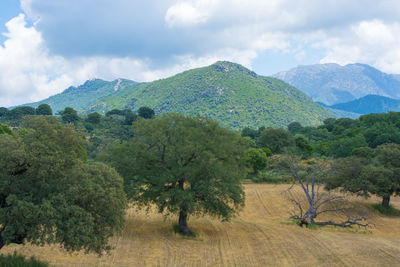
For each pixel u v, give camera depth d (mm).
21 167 13516
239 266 17844
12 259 13992
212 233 25812
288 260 19031
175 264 17594
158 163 25750
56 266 15656
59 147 14125
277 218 35375
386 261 18734
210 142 24547
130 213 30656
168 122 25359
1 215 12391
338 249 21391
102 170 16281
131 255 18516
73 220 13555
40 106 152000
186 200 23266
